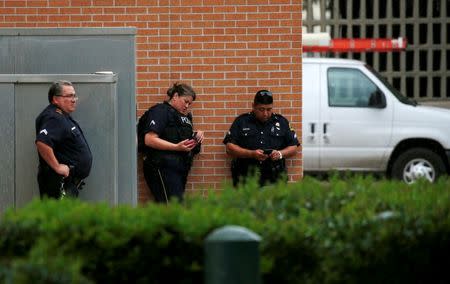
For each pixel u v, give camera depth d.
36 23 34.66
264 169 33.06
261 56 34.56
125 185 31.41
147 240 17.30
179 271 17.41
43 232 17.39
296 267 17.59
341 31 63.25
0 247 17.42
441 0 63.66
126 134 31.59
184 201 19.88
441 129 47.19
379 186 21.36
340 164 47.06
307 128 46.94
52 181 28.30
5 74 30.22
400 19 63.41
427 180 21.94
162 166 32.34
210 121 34.50
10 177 29.47
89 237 17.23
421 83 64.44
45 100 29.48
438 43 64.19
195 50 34.56
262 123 33.34
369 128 47.06
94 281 17.20
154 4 34.53
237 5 34.47
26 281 14.59
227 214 18.03
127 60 32.00
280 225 17.94
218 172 34.44
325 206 19.77
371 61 63.91
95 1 34.62
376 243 17.61
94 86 29.84
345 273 17.58
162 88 34.62
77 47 32.09
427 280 18.00
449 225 18.03
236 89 34.56
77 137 28.52
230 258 15.95
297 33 34.50
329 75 47.12
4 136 29.47
